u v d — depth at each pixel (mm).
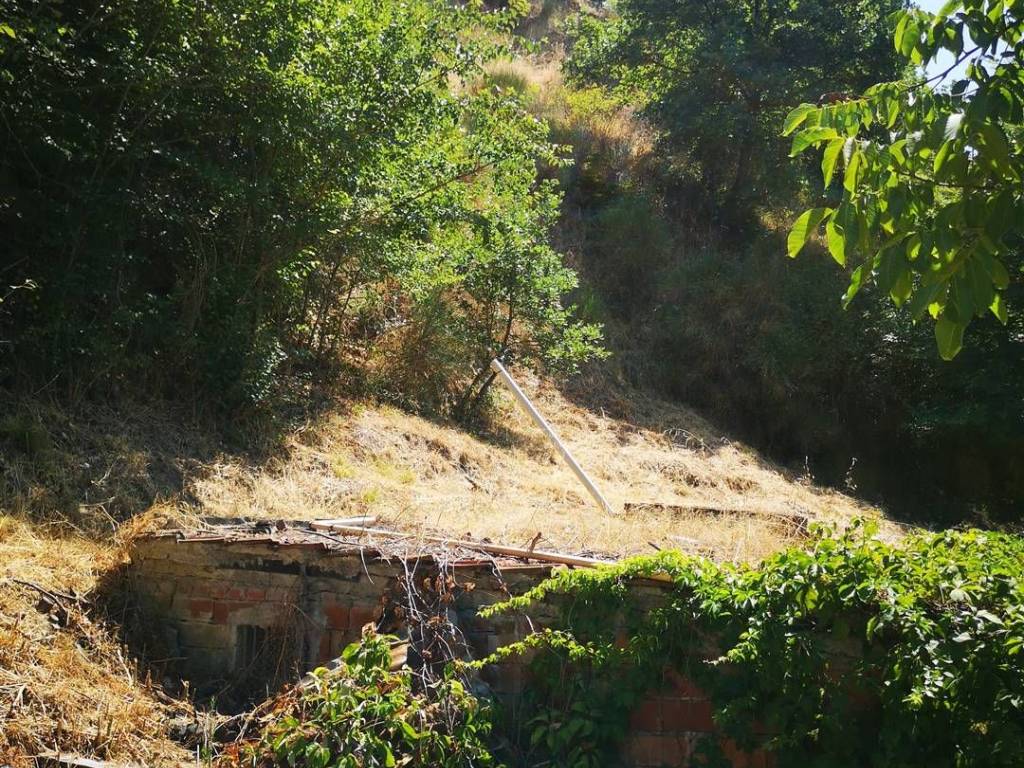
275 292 10234
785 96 20969
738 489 14047
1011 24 3633
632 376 17812
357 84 9961
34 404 7664
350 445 10359
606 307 18703
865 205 3512
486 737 4648
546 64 25766
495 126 12602
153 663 5133
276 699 4609
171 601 5355
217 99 9227
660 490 12766
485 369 13586
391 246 11289
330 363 11758
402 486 9594
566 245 19438
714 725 4754
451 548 5391
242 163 9633
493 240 13633
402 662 4629
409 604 4941
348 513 8047
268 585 5242
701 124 20969
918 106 3643
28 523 6133
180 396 9156
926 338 17391
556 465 12961
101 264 8461
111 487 7242
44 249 8367
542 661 4887
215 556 5316
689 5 21625
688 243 21000
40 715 4305
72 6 8523
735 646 4699
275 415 9820
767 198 21922
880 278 3568
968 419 16688
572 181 20938
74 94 8438
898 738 4457
